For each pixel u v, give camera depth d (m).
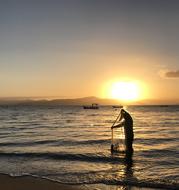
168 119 60.31
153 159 14.99
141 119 60.72
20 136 27.91
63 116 80.44
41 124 46.47
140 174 11.88
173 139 24.03
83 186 10.38
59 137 26.30
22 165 14.05
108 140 23.12
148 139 24.02
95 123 47.84
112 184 10.56
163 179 11.05
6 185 10.58
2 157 16.14
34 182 10.92
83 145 20.80
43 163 14.47
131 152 15.91
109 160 14.84
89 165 13.81
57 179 11.34
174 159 14.98
